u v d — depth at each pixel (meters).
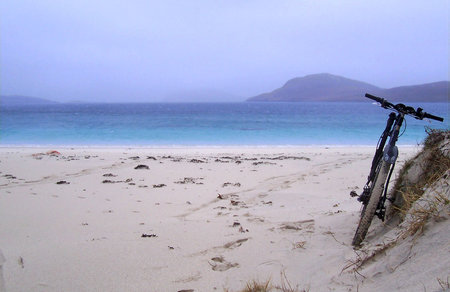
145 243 4.64
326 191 8.54
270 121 42.19
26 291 3.36
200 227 5.39
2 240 4.96
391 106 4.04
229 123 38.78
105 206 7.28
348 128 32.16
